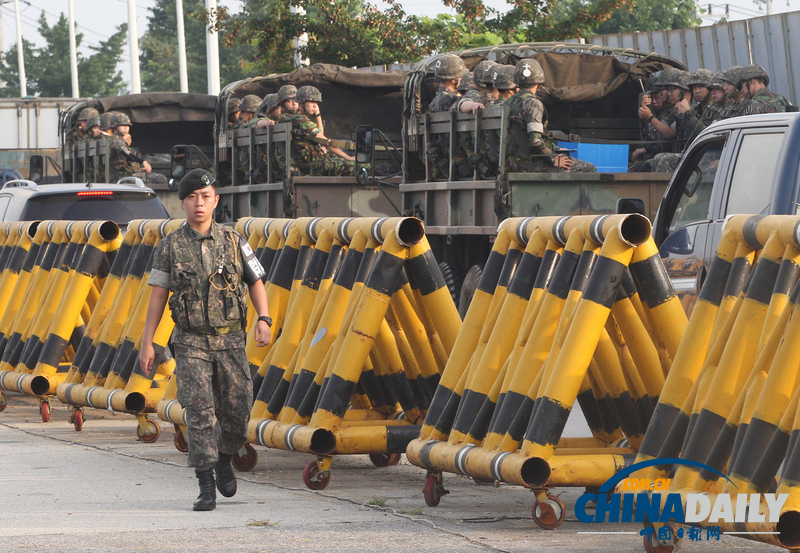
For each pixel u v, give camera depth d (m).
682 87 28.72
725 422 10.24
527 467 11.54
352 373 14.32
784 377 9.73
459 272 25.80
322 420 14.22
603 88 29.98
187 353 12.94
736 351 10.27
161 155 44.47
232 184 34.34
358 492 14.23
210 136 44.88
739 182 16.62
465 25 61.69
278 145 31.34
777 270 10.21
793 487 9.44
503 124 23.28
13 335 22.41
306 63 62.75
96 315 20.08
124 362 18.80
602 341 12.71
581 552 10.70
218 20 65.62
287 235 16.44
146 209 27.59
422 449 13.13
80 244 21.47
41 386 20.81
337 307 15.00
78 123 43.38
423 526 11.99
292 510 12.94
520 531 11.70
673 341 12.05
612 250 11.55
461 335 13.50
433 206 26.56
